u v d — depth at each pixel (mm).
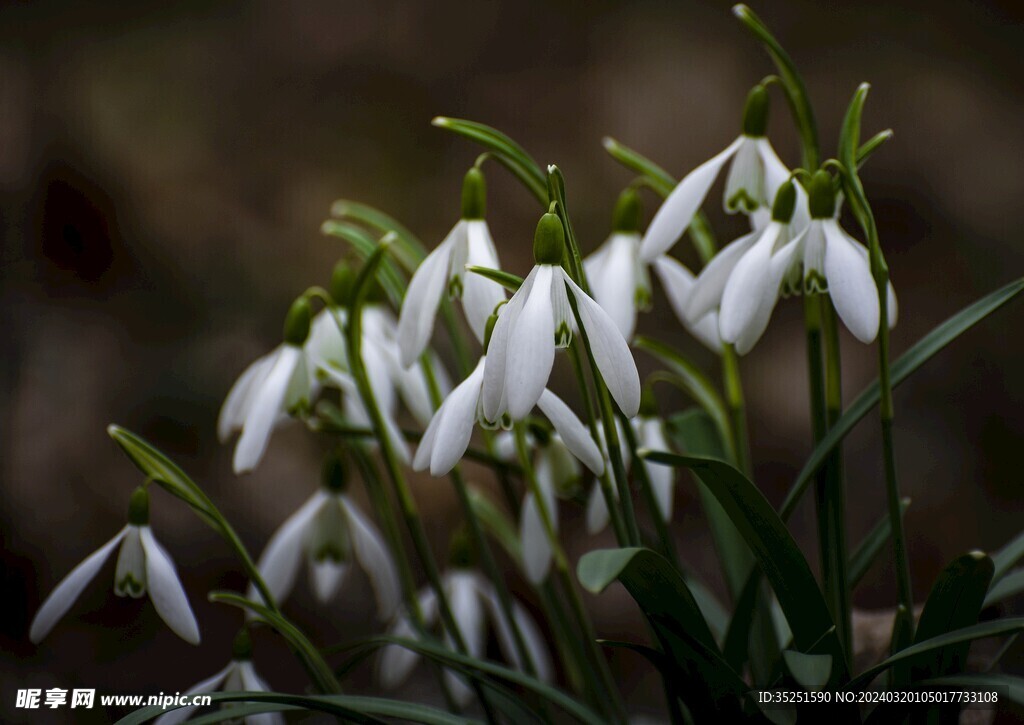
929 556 941
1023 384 1053
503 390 451
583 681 542
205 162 1049
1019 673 563
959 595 458
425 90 1148
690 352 1028
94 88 1053
